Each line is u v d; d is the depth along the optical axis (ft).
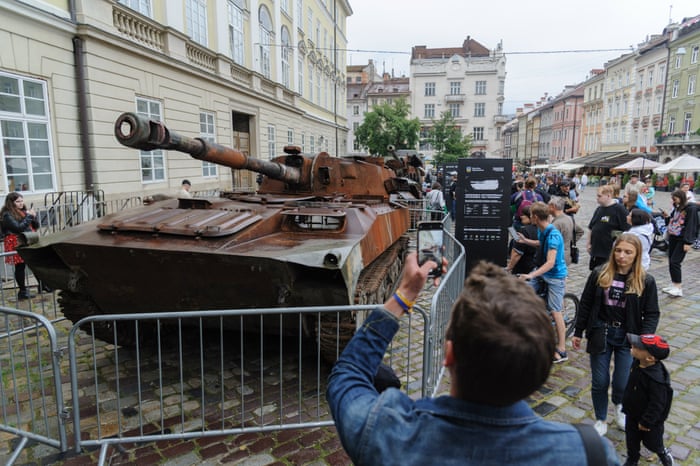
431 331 12.71
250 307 14.88
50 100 35.73
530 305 4.14
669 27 141.49
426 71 221.87
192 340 19.98
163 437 12.21
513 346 3.83
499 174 28.58
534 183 36.19
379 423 4.20
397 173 39.11
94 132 38.96
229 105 62.18
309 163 24.29
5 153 32.50
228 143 62.13
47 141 35.81
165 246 13.92
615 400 13.92
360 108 230.07
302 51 93.81
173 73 49.24
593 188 143.64
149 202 20.30
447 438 4.01
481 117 221.87
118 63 41.34
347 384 4.75
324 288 13.51
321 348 15.71
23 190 33.91
